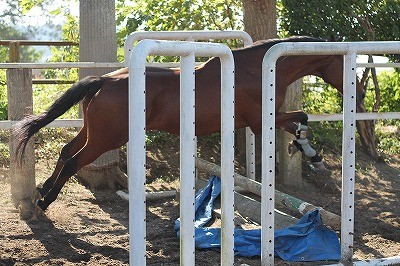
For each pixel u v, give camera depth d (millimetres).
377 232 6109
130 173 3613
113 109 5801
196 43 3805
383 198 7816
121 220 6426
